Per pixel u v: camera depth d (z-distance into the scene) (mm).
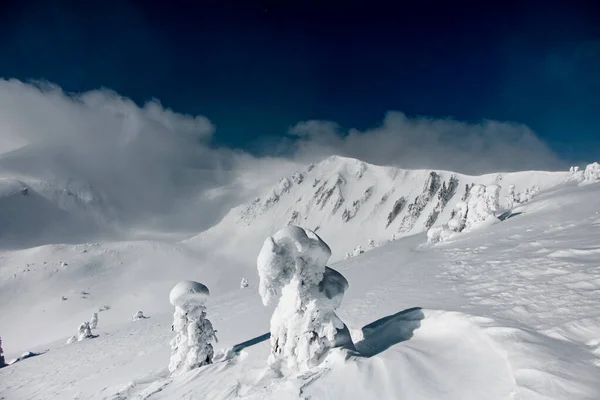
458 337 6961
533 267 11516
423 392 5531
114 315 109438
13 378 21812
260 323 17969
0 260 144625
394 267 21031
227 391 7707
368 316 11094
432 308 9438
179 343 11656
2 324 104062
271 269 7770
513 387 4871
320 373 6859
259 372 8219
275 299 24531
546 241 15125
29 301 117875
